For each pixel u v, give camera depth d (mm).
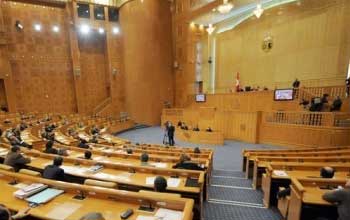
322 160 5441
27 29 16375
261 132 11242
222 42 18406
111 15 19219
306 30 13141
